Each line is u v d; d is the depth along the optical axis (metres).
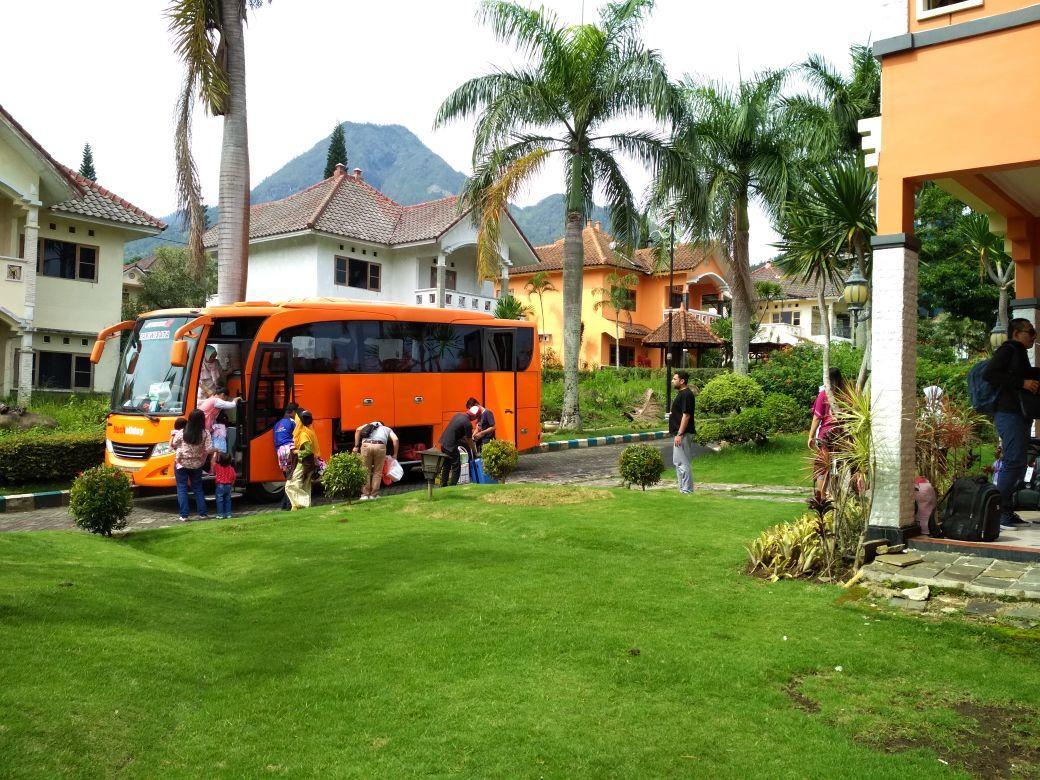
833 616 5.96
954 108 7.29
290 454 12.70
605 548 8.19
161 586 6.95
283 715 4.36
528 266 44.94
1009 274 14.40
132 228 25.56
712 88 24.42
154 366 13.95
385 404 16.17
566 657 5.16
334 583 7.09
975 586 6.21
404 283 32.41
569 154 22.91
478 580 6.96
